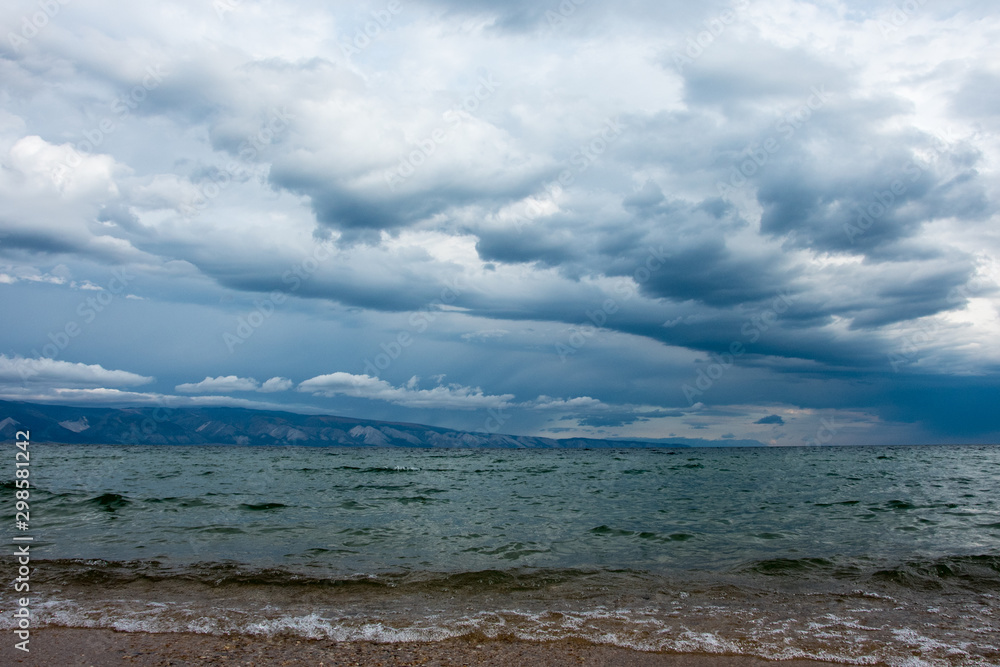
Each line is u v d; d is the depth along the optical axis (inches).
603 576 447.5
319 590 405.7
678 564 490.0
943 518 741.9
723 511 832.3
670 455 4566.9
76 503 816.3
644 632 322.7
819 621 341.4
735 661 283.3
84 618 339.3
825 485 1288.1
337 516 768.3
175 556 502.9
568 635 318.0
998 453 3983.8
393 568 470.0
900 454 3941.9
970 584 420.2
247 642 303.9
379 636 315.3
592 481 1466.5
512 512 825.5
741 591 406.0
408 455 4392.2
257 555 514.3
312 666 272.4
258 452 4525.1
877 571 454.0
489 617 348.8
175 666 270.4
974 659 283.7
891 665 278.1
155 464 2076.8
